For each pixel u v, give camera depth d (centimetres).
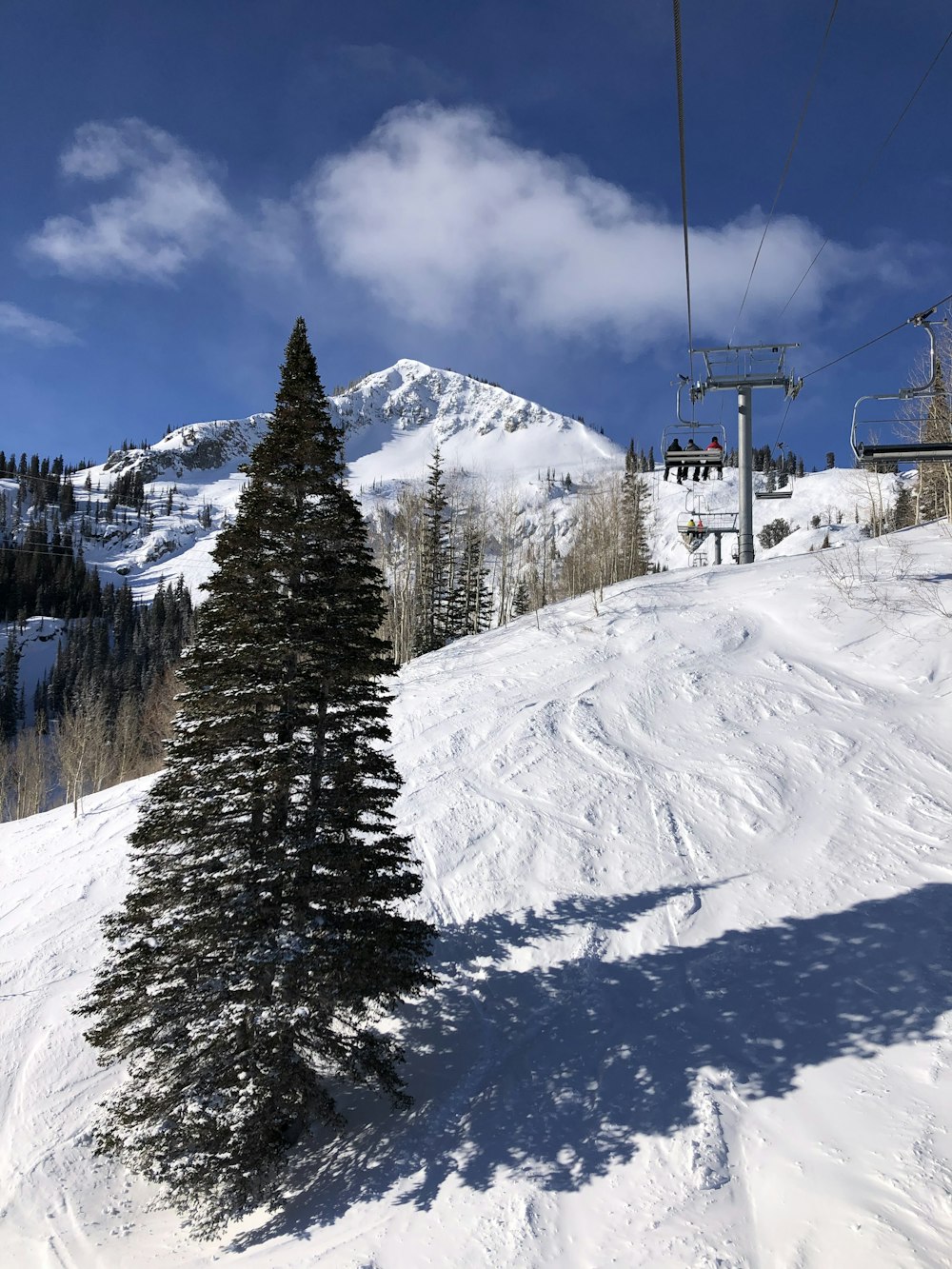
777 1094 1003
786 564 3228
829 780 1756
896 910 1316
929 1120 895
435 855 1686
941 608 2342
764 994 1196
